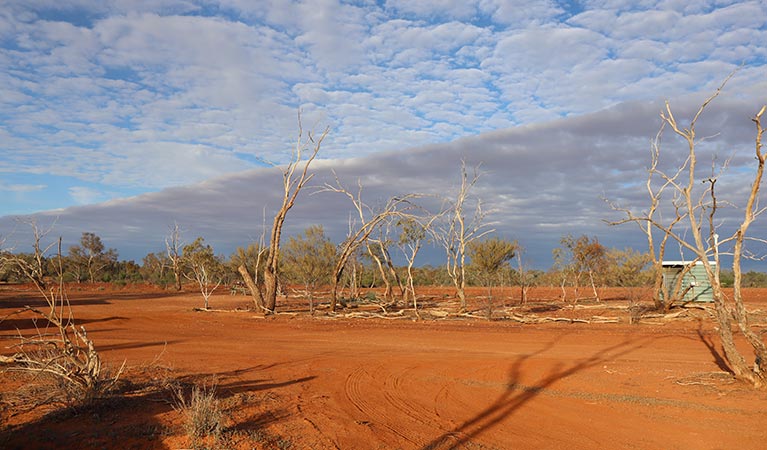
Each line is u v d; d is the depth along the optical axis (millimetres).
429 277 62875
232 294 46938
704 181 10320
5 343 16562
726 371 11859
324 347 16531
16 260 8648
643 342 16688
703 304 25750
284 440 7297
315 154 29469
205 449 6672
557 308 28609
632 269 36031
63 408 8094
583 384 11133
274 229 29094
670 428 8266
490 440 7758
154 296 44094
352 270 39438
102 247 77062
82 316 25406
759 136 9578
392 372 12398
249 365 13180
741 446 7449
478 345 16703
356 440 7570
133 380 10570
